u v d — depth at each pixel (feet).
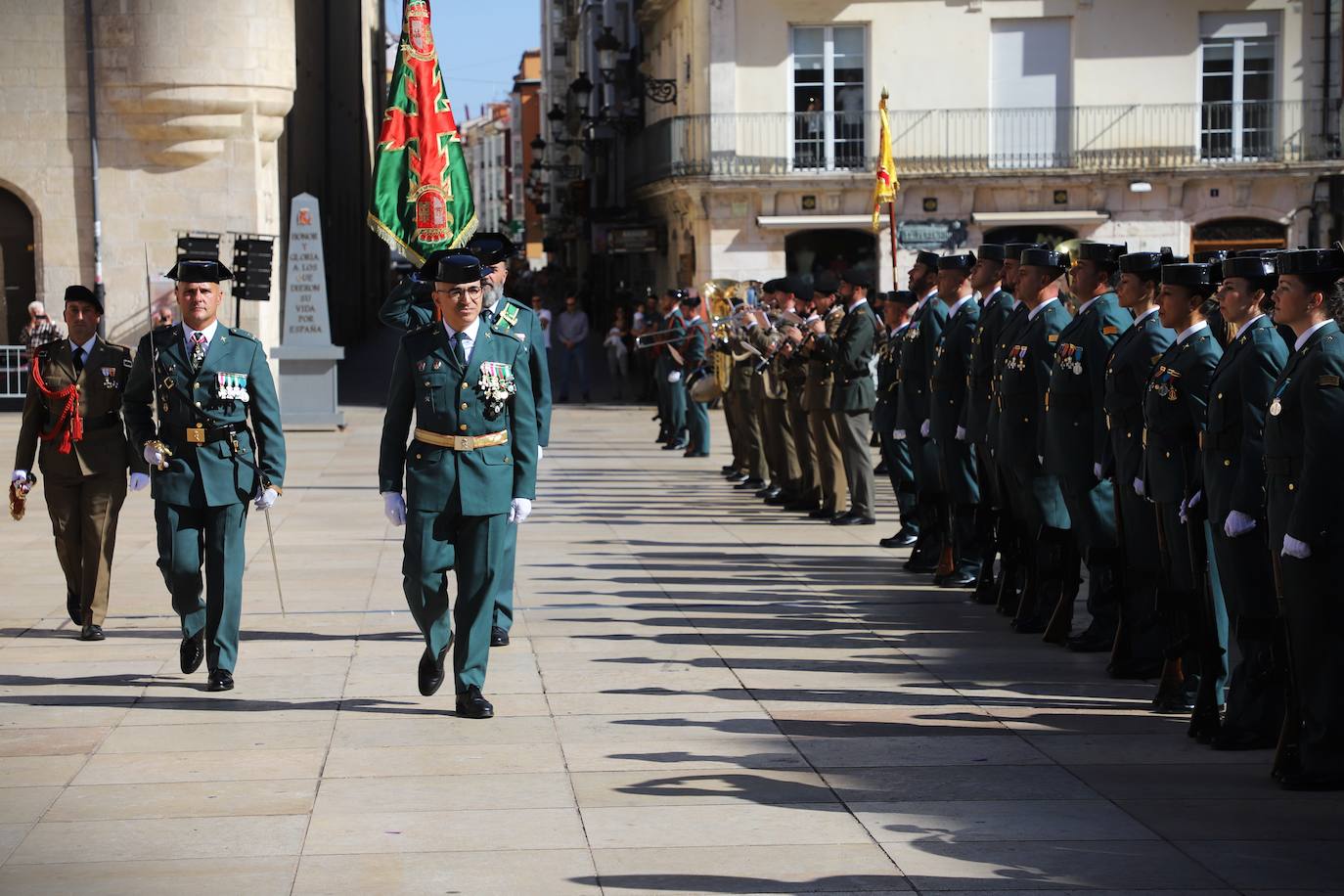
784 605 35.40
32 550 44.39
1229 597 23.90
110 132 88.94
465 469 25.73
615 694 27.48
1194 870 18.97
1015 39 107.65
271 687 28.25
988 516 35.27
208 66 86.79
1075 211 106.73
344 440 77.66
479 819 20.89
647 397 105.50
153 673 29.40
